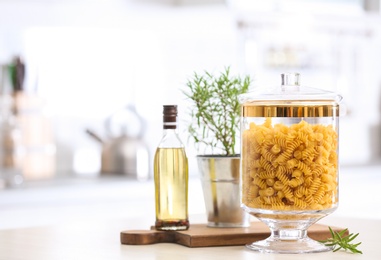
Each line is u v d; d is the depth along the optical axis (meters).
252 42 5.14
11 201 3.63
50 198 3.75
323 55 5.58
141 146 4.35
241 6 4.34
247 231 1.93
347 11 4.86
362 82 5.84
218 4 4.28
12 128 3.96
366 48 5.86
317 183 1.75
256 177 1.77
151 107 4.84
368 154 5.89
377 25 5.68
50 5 4.19
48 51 4.47
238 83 2.11
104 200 3.93
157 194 1.98
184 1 4.45
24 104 4.11
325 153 1.75
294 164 1.74
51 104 4.50
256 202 1.78
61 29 4.51
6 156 3.92
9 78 4.15
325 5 4.74
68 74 4.56
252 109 1.79
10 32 4.31
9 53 4.31
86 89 4.62
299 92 1.79
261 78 5.22
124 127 4.45
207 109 2.09
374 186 4.98
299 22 5.11
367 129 5.89
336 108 1.80
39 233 2.18
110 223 2.39
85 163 4.61
